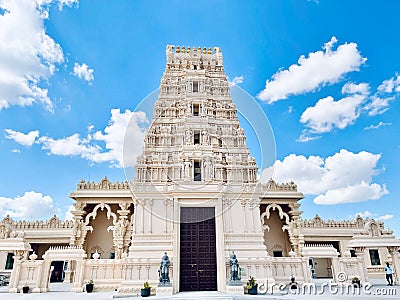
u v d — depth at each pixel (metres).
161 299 21.25
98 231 38.44
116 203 36.84
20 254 28.03
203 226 27.11
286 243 39.06
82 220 35.91
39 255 41.72
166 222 27.39
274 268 27.92
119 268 28.12
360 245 29.75
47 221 41.12
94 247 37.78
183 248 26.41
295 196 37.66
